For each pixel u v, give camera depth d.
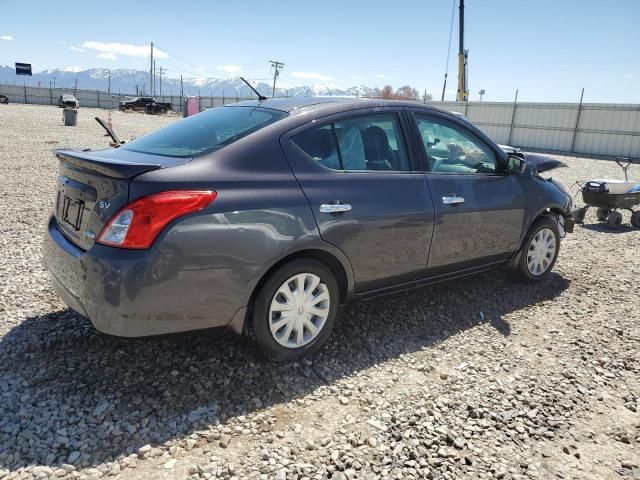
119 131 24.14
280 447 2.49
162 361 3.18
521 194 4.48
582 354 3.64
